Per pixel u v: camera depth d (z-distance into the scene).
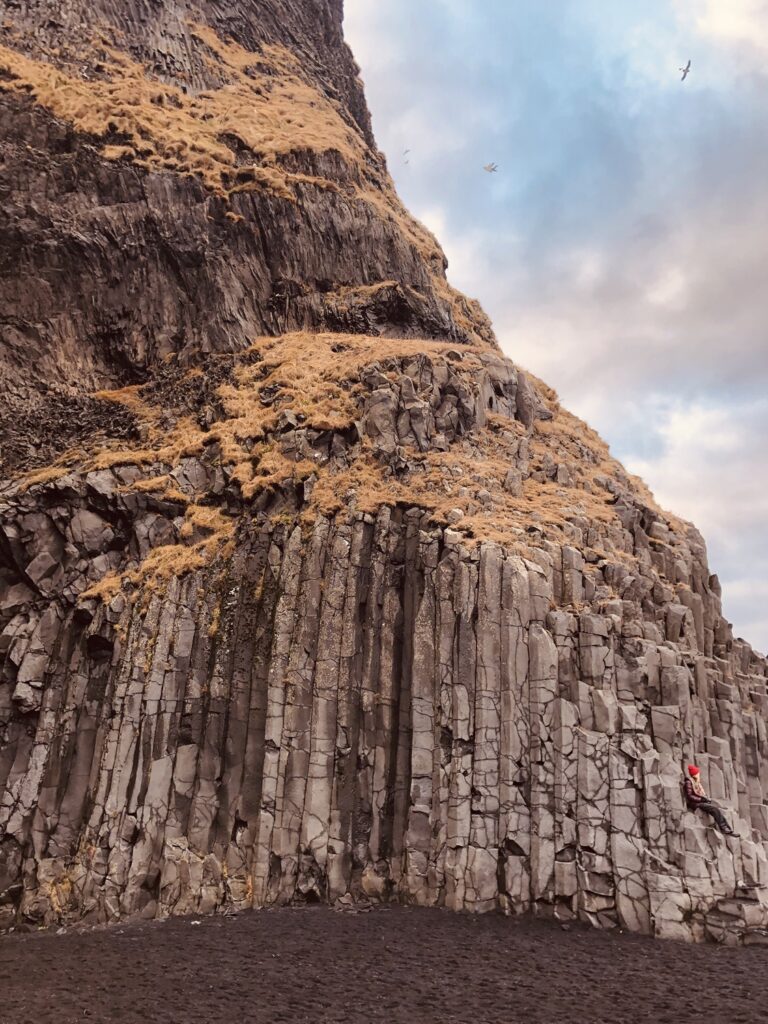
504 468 33.12
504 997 16.97
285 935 21.41
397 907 23.45
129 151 46.56
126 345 43.31
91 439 38.62
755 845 22.78
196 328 43.97
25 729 30.81
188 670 28.75
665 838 22.12
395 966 18.92
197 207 46.28
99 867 26.20
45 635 31.64
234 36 63.47
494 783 23.77
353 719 26.31
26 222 43.50
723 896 21.47
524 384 40.12
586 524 31.53
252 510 31.56
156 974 19.02
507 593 25.39
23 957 21.28
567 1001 16.70
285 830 25.19
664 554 33.69
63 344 42.47
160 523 33.47
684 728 24.55
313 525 29.20
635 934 21.14
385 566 28.23
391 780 25.66
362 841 25.03
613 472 39.88
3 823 28.78
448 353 37.50
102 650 30.72
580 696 24.06
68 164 45.44
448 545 27.00
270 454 33.34
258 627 28.53
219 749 27.31
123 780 27.39
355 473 31.12
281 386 36.88
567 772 23.30
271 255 47.12
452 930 21.30
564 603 27.16
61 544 33.72
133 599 30.83
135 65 55.25
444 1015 16.14
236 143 51.22
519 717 24.19
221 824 26.33
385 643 27.11
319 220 49.16
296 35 68.25
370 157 61.72
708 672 28.78
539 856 22.69
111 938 22.59
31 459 37.72
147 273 44.50
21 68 48.94
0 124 45.41
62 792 28.94
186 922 23.66
